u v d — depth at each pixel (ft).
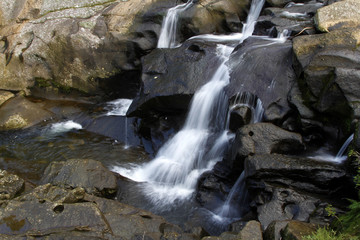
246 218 15.76
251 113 19.54
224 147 19.99
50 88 29.04
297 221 13.03
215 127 21.02
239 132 17.60
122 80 28.25
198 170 20.34
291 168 15.44
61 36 27.63
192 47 23.36
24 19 29.91
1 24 30.96
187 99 21.40
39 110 27.43
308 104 18.19
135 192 19.24
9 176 17.76
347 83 16.67
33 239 13.03
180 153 21.34
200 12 26.08
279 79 19.48
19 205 14.60
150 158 22.61
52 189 15.78
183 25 26.35
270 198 15.26
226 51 22.70
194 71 21.80
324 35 19.16
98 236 13.32
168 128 22.80
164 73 22.57
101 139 24.67
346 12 20.90
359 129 14.49
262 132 17.26
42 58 28.32
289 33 21.86
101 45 27.30
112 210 15.61
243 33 26.43
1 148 23.65
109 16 27.73
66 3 29.43
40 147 23.77
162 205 18.51
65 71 28.43
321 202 14.44
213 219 17.11
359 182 13.73
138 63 27.50
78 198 15.85
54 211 14.51
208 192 18.49
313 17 22.30
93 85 28.48
